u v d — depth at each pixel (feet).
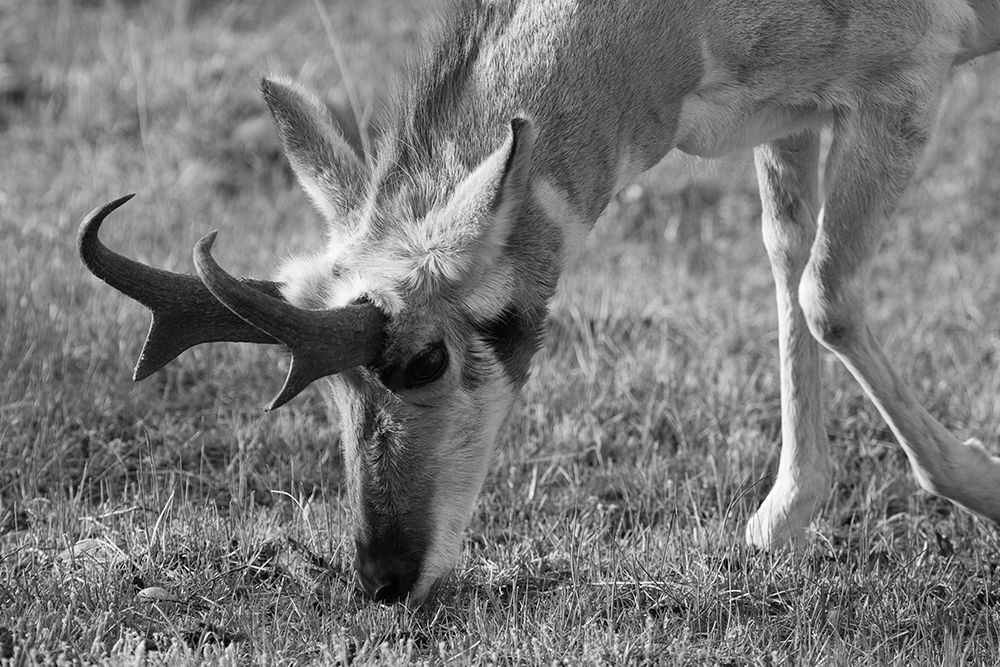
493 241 26.89
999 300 50.65
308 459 36.37
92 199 56.29
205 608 28.35
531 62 29.17
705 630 28.25
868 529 32.99
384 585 27.17
